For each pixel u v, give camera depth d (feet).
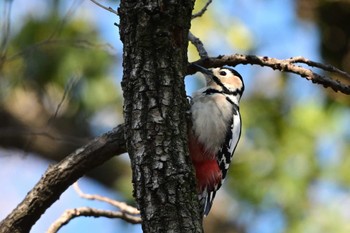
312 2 47.09
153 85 22.45
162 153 22.08
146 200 21.88
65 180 26.73
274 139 46.06
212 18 45.60
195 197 22.16
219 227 50.90
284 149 45.62
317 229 44.09
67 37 43.06
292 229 44.42
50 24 42.98
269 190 45.14
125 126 22.65
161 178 21.90
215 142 30.17
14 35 42.70
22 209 26.96
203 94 32.53
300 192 44.83
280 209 45.09
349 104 45.52
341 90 25.45
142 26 22.41
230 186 46.34
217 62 27.02
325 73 46.78
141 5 22.39
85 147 26.66
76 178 26.89
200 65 27.12
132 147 22.36
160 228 21.61
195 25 45.47
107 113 47.37
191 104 30.83
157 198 21.79
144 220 21.84
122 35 22.86
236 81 33.86
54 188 26.81
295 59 26.20
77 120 45.44
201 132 29.37
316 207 44.62
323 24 47.11
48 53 42.45
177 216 21.65
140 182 22.04
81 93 43.57
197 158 29.43
